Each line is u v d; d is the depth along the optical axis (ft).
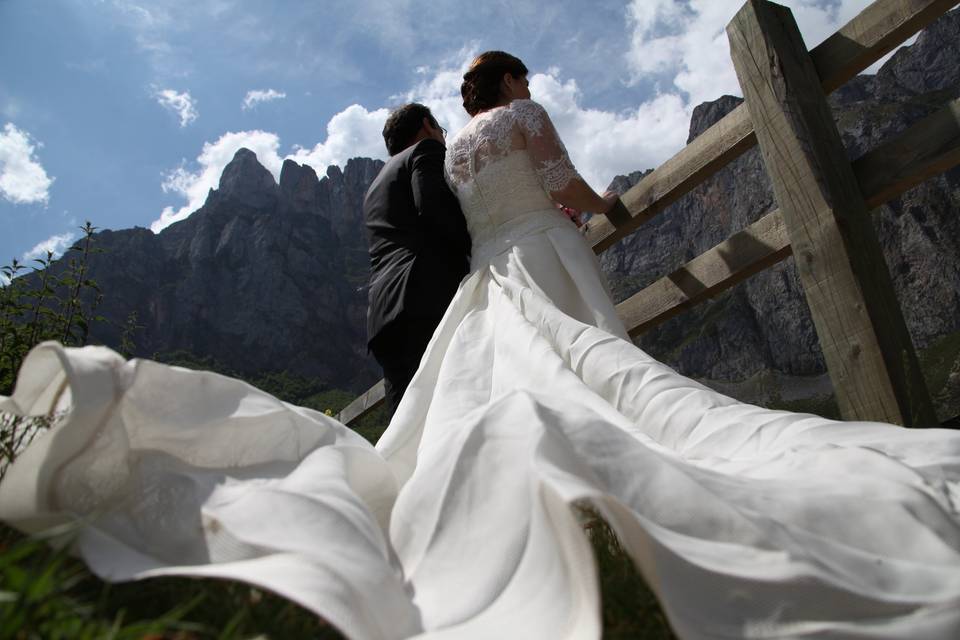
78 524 2.96
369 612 3.55
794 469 5.29
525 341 8.38
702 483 4.47
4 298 11.14
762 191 276.41
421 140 12.67
